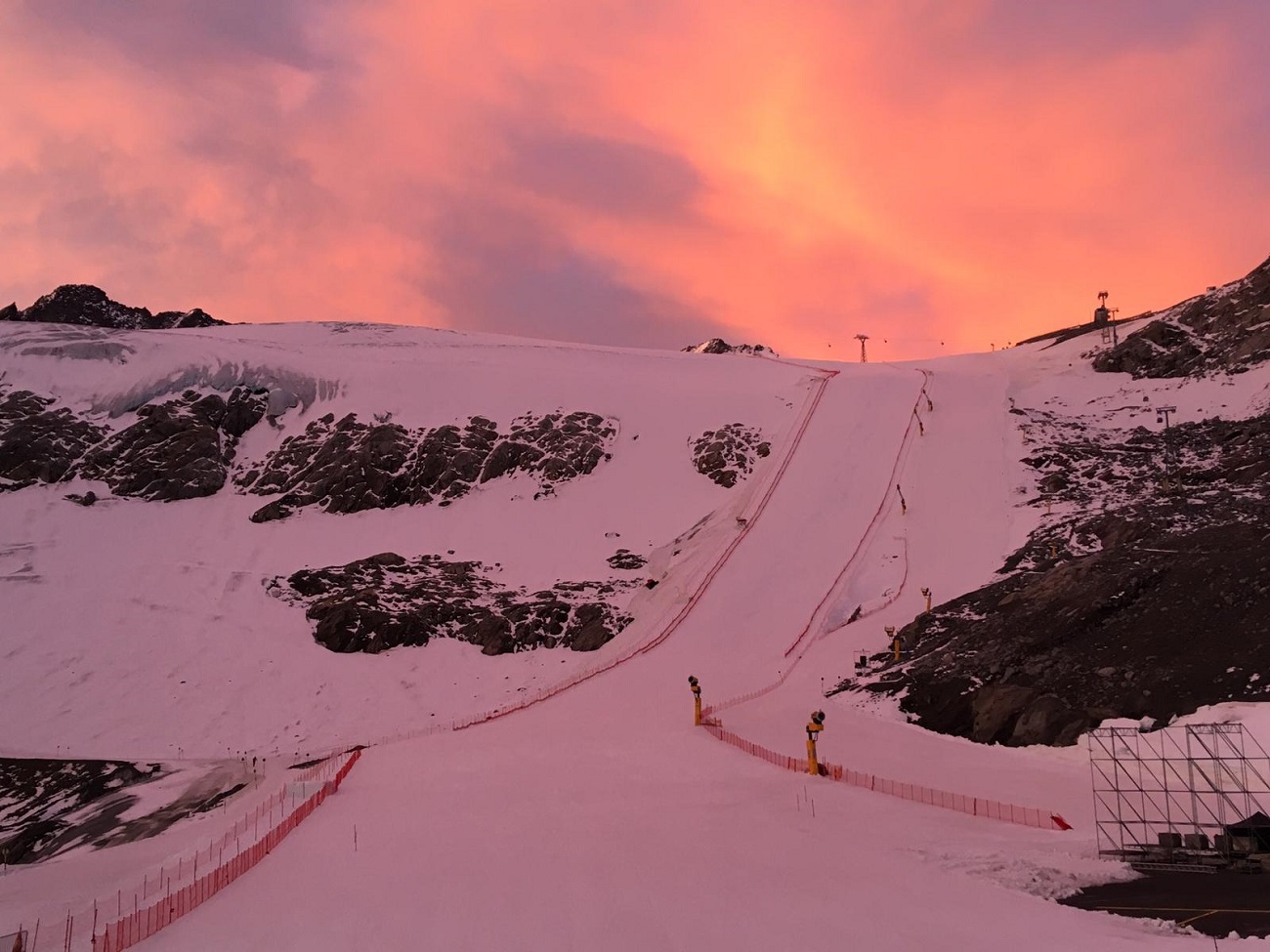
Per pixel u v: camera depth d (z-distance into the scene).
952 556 74.19
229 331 155.25
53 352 121.12
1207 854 27.94
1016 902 23.66
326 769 49.19
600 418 115.56
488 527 95.88
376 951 21.50
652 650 68.62
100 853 42.88
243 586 82.50
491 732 55.97
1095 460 83.56
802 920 22.44
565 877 27.33
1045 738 43.91
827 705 55.66
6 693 66.75
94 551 87.56
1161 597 50.69
